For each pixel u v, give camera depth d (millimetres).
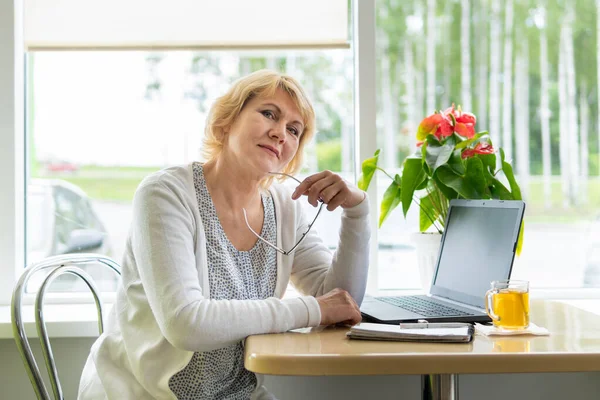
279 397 2018
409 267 2270
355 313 1432
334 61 2262
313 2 2191
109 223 2213
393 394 2039
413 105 2293
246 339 1279
